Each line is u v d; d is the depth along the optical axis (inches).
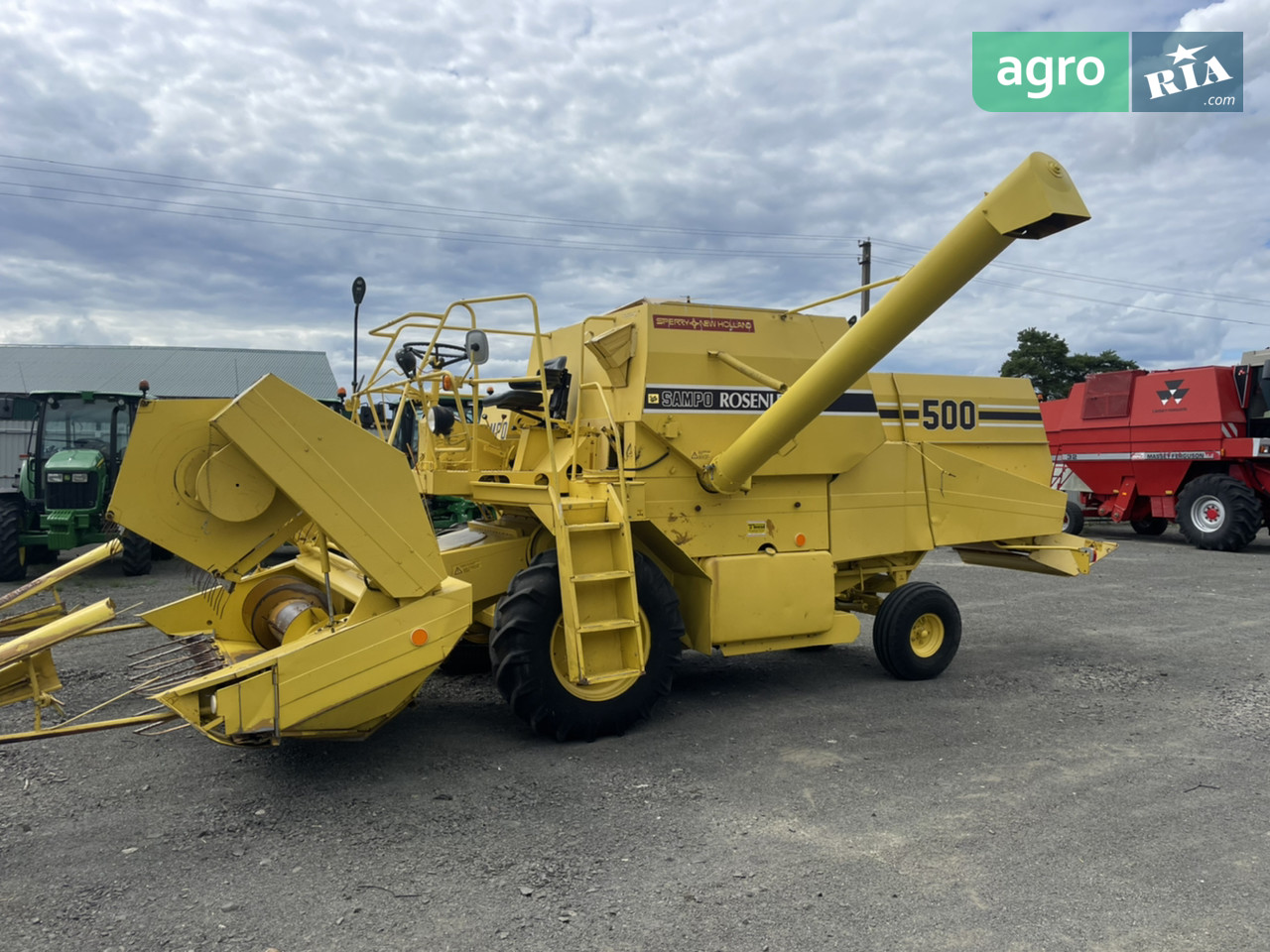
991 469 262.8
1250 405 520.4
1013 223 148.0
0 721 202.1
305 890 123.3
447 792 158.9
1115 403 580.7
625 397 205.0
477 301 202.2
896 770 171.3
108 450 460.4
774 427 189.3
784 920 115.0
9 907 118.3
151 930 112.5
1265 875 127.6
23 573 440.5
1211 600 367.9
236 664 156.8
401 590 160.4
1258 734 193.5
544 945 109.4
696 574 214.5
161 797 156.4
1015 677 242.8
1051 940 110.3
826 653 277.3
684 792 159.5
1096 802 154.7
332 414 153.6
